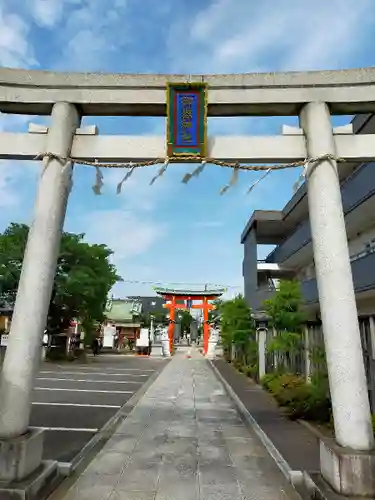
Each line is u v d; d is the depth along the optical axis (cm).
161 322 5328
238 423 937
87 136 625
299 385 1042
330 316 534
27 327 527
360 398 498
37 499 469
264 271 2786
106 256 3028
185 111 609
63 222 605
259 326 1819
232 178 618
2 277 2395
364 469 457
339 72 619
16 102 629
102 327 4897
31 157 616
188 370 2408
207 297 4550
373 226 1614
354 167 1672
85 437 784
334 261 547
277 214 2625
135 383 1745
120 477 558
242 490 521
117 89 631
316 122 605
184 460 642
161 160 612
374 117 1310
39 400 1251
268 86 625
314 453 690
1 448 471
